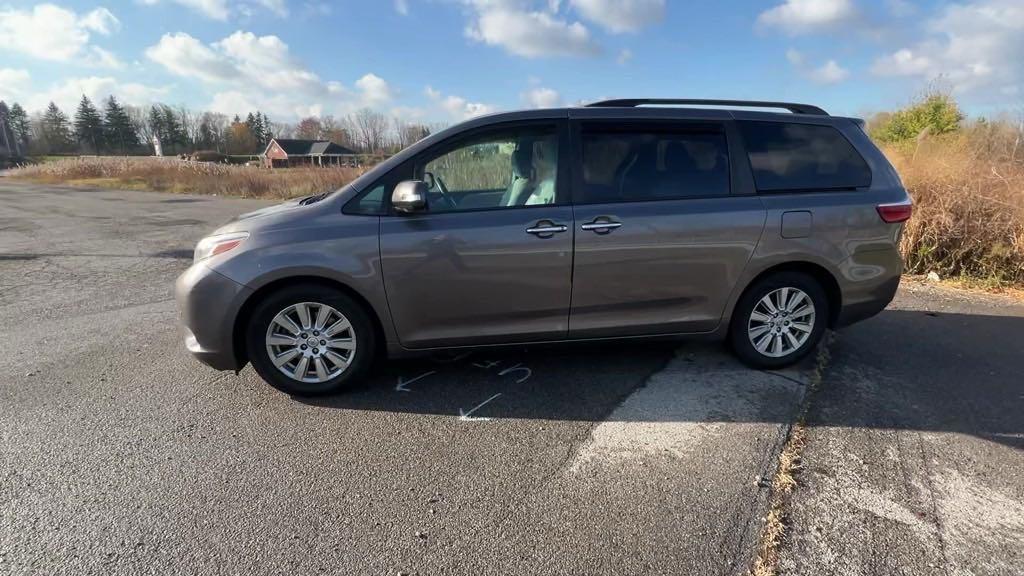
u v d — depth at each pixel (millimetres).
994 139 10547
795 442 2840
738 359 3850
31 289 6113
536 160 3346
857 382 3547
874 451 2758
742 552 2092
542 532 2203
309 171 22328
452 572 2000
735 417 3102
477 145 3342
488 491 2467
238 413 3176
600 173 3320
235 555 2082
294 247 3082
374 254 3121
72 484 2502
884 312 5074
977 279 6191
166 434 2943
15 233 10539
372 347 3326
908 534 2180
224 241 3158
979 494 2428
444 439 2902
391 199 3213
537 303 3312
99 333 4562
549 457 2732
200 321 3121
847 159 3613
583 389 3461
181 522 2264
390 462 2693
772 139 3535
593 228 3232
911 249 6594
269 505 2373
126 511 2328
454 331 3318
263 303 3150
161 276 6801
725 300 3512
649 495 2430
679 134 3430
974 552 2088
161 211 14977
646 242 3295
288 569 2018
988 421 3053
